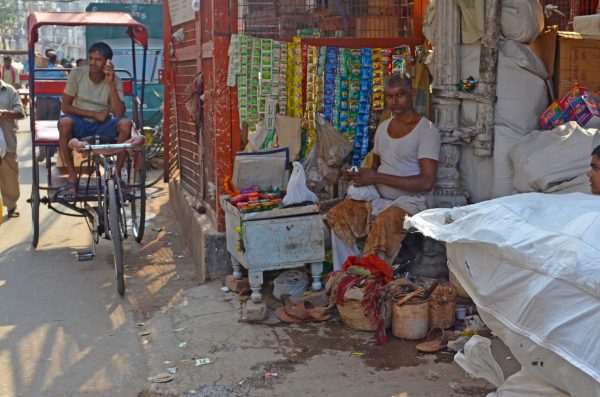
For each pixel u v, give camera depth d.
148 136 12.73
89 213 7.12
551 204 3.24
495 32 5.37
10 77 23.73
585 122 5.28
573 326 2.82
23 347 4.90
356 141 6.26
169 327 5.21
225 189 5.91
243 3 6.14
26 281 6.41
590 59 5.66
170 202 9.70
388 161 5.61
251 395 4.11
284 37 6.41
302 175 5.48
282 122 6.04
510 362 4.21
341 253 5.57
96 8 16.30
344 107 6.22
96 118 7.11
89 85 7.17
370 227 5.48
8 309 5.66
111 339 5.04
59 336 5.10
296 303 5.28
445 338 4.64
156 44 16.39
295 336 4.91
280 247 5.42
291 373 4.36
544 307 2.91
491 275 3.19
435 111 5.77
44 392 4.25
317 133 6.12
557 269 2.89
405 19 6.57
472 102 5.60
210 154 6.71
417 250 5.65
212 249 6.15
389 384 4.18
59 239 8.01
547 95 5.63
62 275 6.61
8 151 8.82
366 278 4.96
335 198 6.13
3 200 8.99
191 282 6.32
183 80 8.42
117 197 6.64
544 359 2.98
